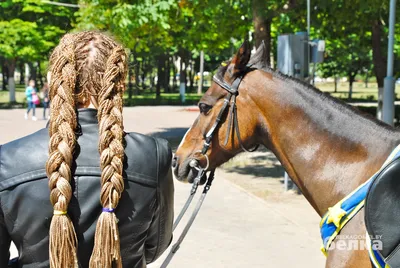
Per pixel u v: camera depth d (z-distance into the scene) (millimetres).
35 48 28828
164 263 2486
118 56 1882
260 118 3268
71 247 1688
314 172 3098
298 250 6344
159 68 45281
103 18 13562
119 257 1741
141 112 29766
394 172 2535
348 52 29078
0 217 1759
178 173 3529
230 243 6609
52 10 28906
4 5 29094
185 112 30094
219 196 9312
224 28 13945
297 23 15141
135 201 1813
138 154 1854
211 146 3391
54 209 1692
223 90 3332
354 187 2947
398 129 2998
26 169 1758
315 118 3121
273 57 24250
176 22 15922
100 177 1776
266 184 10617
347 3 11797
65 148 1722
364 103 39031
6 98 42531
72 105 1800
